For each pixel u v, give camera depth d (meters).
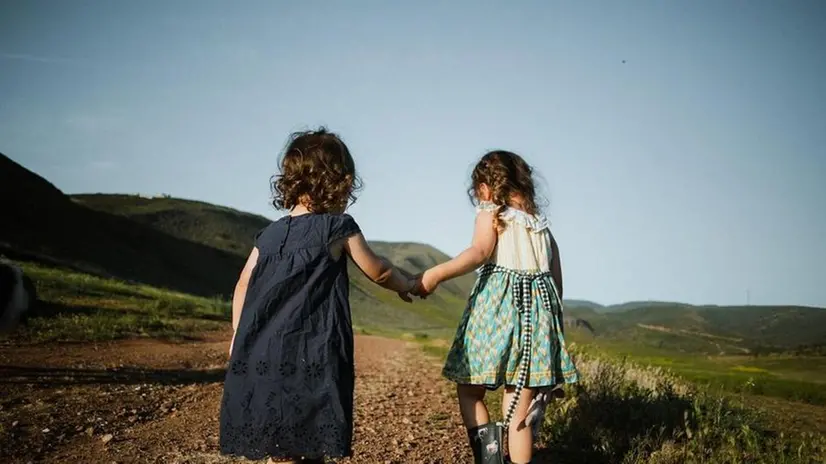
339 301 3.33
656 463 4.74
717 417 5.65
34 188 63.88
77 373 8.79
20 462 4.73
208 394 7.86
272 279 3.29
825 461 4.96
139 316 17.94
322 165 3.44
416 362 13.88
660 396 6.16
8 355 10.06
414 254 144.62
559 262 4.21
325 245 3.33
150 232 78.25
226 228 102.94
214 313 23.70
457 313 95.00
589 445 5.13
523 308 3.90
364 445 5.42
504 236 3.99
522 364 3.86
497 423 3.88
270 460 3.32
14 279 9.30
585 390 6.36
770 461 5.00
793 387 12.76
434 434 5.87
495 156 4.12
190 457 4.95
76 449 5.12
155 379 8.84
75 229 62.66
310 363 3.19
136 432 5.71
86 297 20.23
